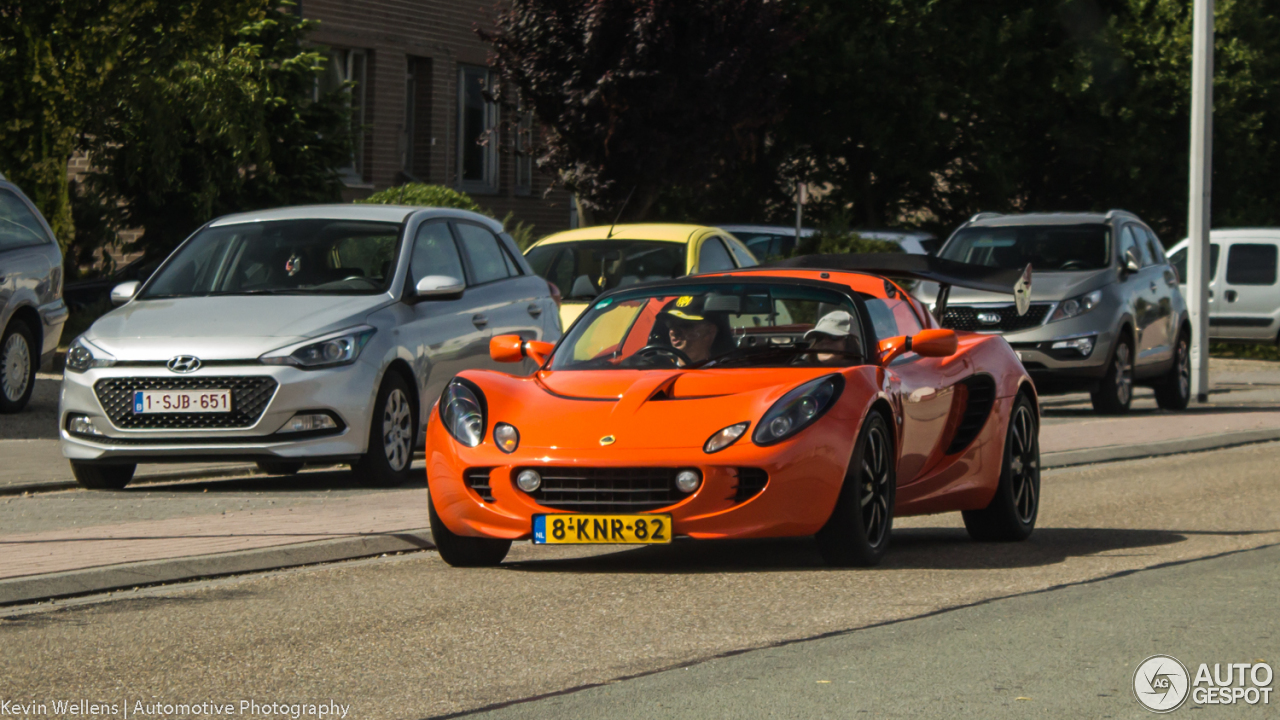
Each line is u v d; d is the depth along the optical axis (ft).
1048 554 53.57
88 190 153.99
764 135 213.46
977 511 57.11
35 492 69.62
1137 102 221.46
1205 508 66.49
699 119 151.53
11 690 34.53
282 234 75.87
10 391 98.53
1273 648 38.37
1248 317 179.63
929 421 53.67
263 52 155.53
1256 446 95.91
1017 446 58.34
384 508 63.21
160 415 67.36
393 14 188.85
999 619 41.68
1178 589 46.29
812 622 41.27
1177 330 124.98
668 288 55.16
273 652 38.14
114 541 53.83
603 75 147.64
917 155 210.38
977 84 212.02
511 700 33.24
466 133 204.23
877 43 207.10
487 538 50.55
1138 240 124.67
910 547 55.57
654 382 49.16
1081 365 114.01
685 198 211.61
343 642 39.24
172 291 74.49
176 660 37.37
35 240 102.32
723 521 46.19
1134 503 68.44
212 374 66.90
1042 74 217.97
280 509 63.00
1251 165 231.50
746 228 160.25
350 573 49.75
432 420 50.42
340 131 160.76
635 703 32.94
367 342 69.41
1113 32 218.79
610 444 46.73
